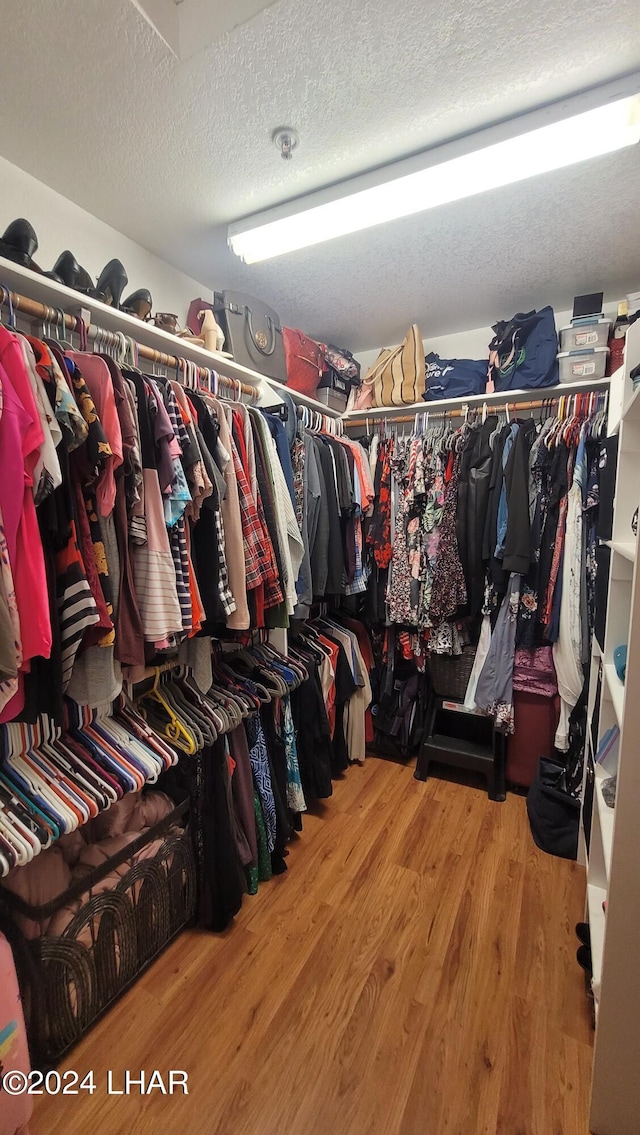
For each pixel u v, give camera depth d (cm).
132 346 133
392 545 240
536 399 224
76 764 118
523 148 125
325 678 220
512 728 216
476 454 216
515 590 211
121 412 103
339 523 204
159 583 108
